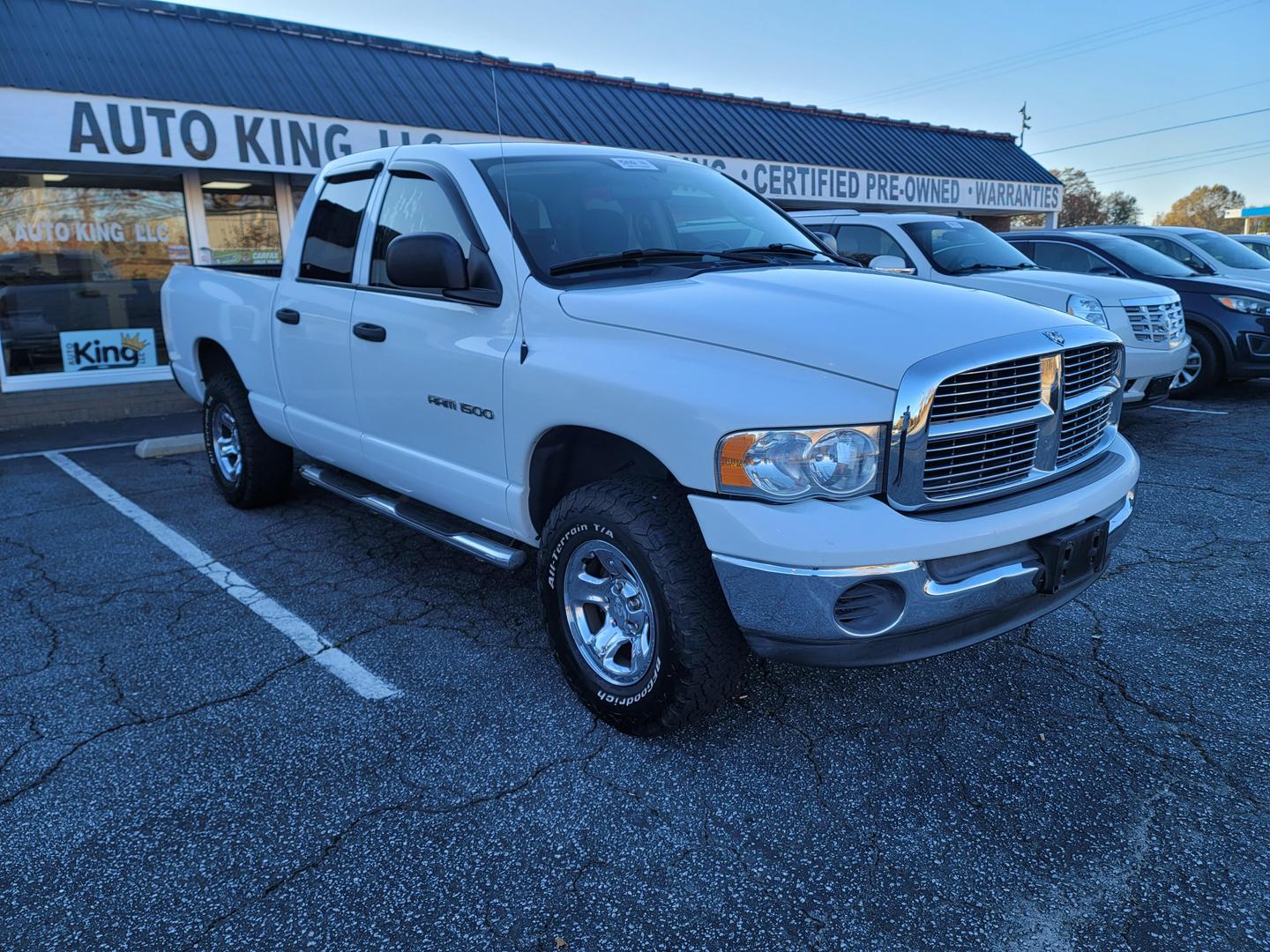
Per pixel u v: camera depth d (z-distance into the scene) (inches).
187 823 101.0
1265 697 123.9
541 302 123.3
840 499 97.0
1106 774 107.7
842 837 97.6
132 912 87.7
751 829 99.2
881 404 96.0
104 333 378.3
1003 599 104.5
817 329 104.3
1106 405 126.3
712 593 105.5
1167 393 285.7
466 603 162.7
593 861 94.4
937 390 97.5
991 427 102.1
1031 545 107.7
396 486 158.9
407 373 145.9
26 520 217.6
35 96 299.1
